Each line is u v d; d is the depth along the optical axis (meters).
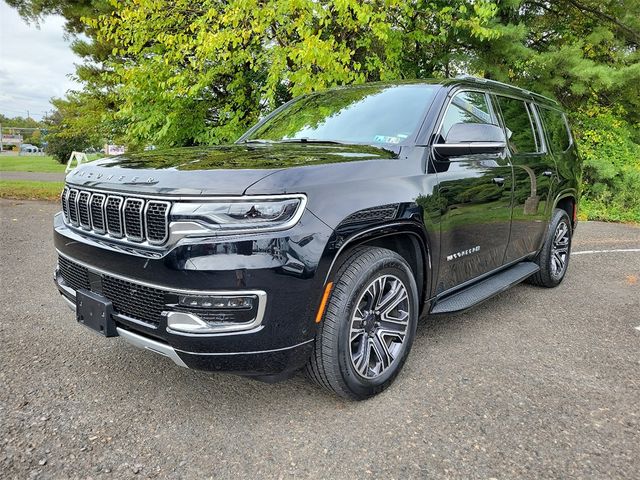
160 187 2.23
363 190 2.51
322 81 7.48
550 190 4.51
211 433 2.38
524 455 2.22
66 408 2.57
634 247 7.41
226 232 2.12
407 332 2.87
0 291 4.54
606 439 2.36
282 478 2.06
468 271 3.46
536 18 11.56
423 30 9.51
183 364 2.27
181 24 8.72
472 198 3.29
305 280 2.22
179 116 9.20
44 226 8.13
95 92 13.52
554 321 4.02
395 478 2.06
